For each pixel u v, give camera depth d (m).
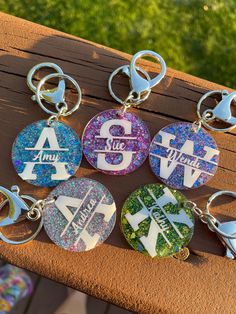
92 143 0.19
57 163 0.19
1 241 0.18
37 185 0.19
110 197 0.19
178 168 0.19
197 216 0.19
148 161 0.20
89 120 0.20
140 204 0.19
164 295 0.18
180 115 0.20
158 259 0.19
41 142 0.19
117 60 0.21
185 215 0.19
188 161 0.19
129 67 0.20
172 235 0.19
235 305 0.18
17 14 0.32
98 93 0.20
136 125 0.20
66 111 0.19
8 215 0.18
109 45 0.32
